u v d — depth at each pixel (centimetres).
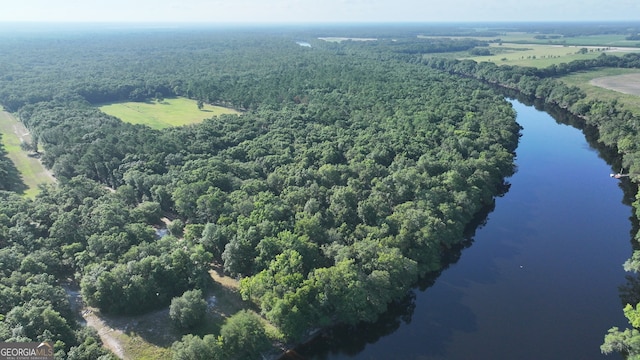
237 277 11394
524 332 10169
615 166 19712
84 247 11738
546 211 15738
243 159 18788
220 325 9900
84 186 15138
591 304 11075
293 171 15950
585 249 13438
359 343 10112
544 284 11850
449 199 14088
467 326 10406
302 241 11162
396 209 13325
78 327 9556
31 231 12131
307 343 9756
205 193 14250
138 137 19725
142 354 9188
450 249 13450
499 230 14525
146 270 10394
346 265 10156
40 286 9600
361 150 17925
